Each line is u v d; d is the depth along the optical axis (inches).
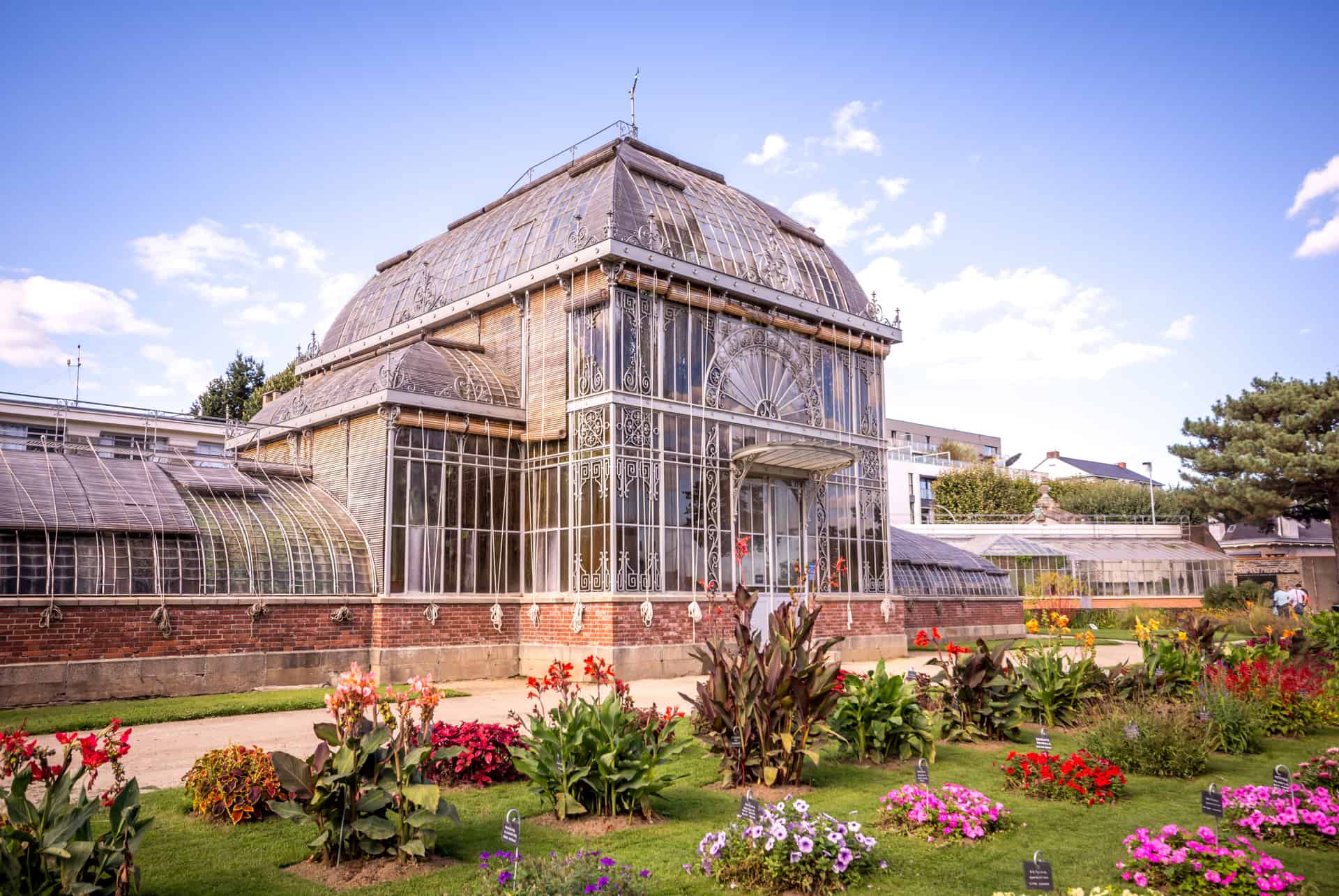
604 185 1124.5
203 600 875.4
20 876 279.6
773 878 334.0
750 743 488.4
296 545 973.2
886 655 1262.3
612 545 979.9
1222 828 419.2
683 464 1064.8
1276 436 1902.1
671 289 1072.2
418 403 1023.6
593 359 1036.5
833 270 1343.5
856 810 441.1
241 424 1273.4
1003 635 1694.1
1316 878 355.3
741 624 500.1
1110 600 2169.0
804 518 1206.9
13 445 1557.6
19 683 765.9
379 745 358.3
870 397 1333.7
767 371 1188.5
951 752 584.4
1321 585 2445.9
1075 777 468.8
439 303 1247.5
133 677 825.5
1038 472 4010.8
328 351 1429.6
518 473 1109.7
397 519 1001.5
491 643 1047.6
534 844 384.8
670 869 355.6
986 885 343.3
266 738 624.4
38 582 797.9
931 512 3304.6
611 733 429.4
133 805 310.2
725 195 1304.1
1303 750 609.0
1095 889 312.5
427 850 370.0
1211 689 670.5
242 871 349.4
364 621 978.1
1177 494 2052.2
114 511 883.4
